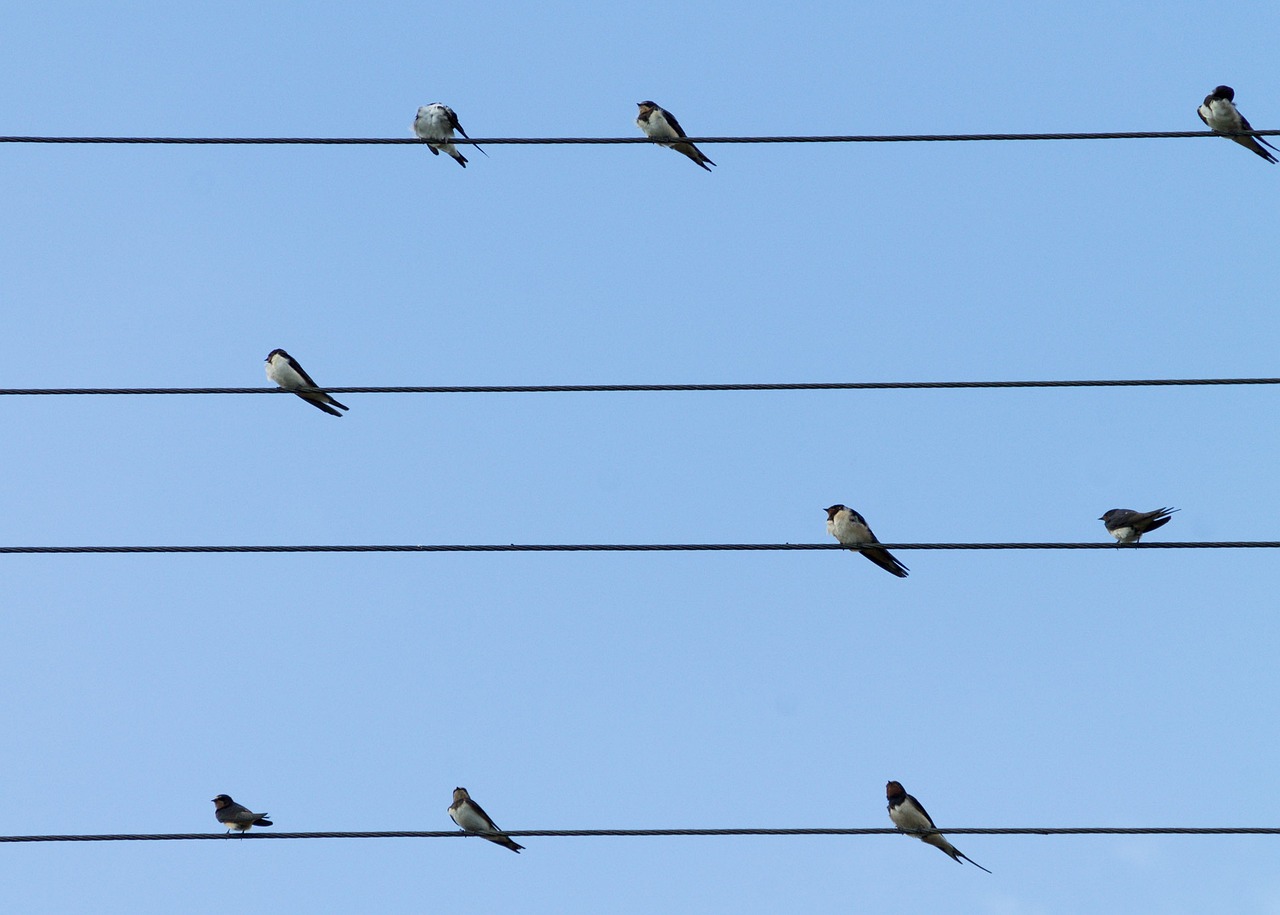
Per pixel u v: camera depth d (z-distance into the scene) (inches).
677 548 605.3
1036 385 605.9
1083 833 561.9
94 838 573.0
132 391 618.5
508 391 617.6
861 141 621.3
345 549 602.5
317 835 583.2
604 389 614.5
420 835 586.2
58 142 619.2
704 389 611.5
